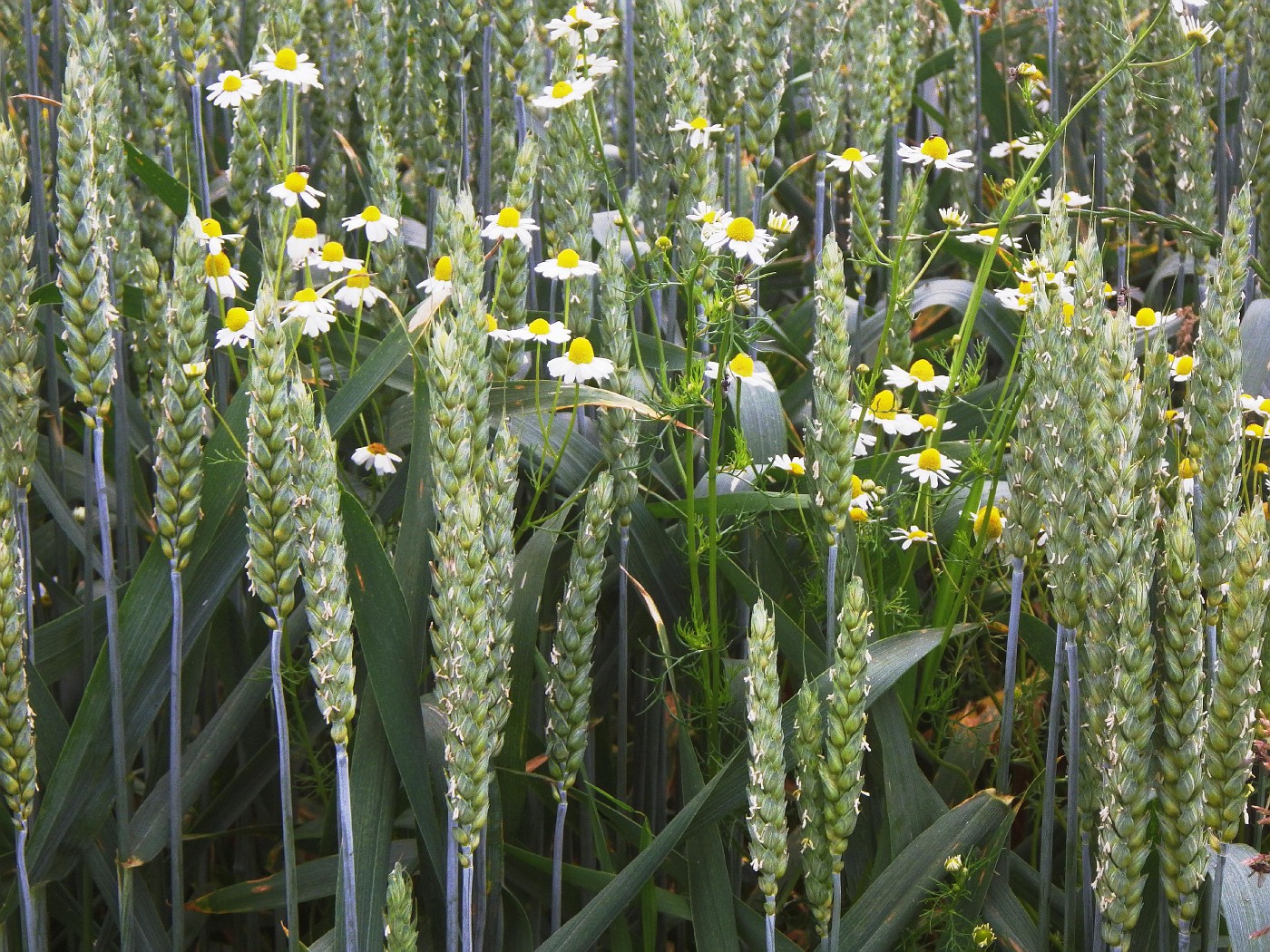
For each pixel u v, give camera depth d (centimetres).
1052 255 51
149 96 67
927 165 65
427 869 54
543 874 58
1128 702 47
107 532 52
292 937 51
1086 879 52
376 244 64
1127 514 48
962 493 64
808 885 51
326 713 47
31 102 67
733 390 62
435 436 46
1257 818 56
